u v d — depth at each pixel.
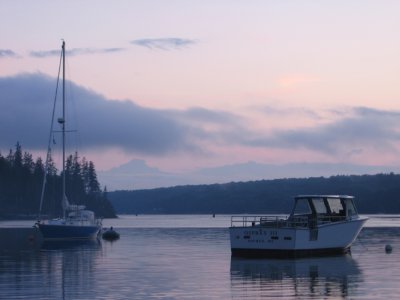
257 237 53.09
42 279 40.66
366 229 114.38
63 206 88.44
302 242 52.31
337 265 47.88
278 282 38.75
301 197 56.66
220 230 121.00
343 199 57.78
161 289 36.12
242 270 45.00
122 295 34.06
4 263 51.69
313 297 33.19
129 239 87.69
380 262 49.94
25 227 146.50
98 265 49.38
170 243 77.31
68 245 75.12
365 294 33.88
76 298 33.16
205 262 50.91
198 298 33.09
